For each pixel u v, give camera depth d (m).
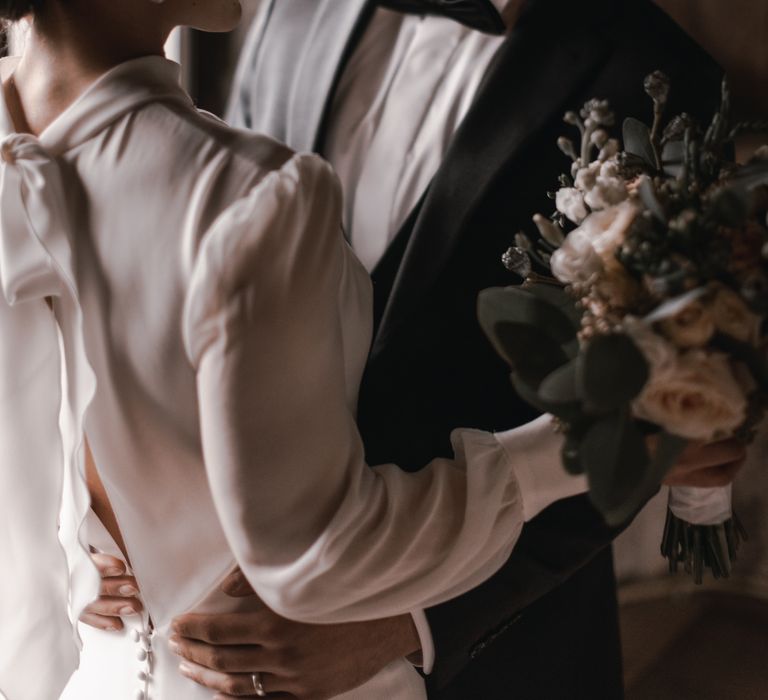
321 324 1.15
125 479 1.25
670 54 1.91
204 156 1.17
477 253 1.86
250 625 1.42
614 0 1.95
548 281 1.33
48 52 1.24
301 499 1.14
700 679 3.33
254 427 1.11
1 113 1.25
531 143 1.86
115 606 1.45
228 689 1.45
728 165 1.23
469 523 1.24
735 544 1.88
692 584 3.69
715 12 4.21
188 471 1.22
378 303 2.00
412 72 2.21
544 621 2.01
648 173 1.30
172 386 1.17
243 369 1.10
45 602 1.31
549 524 1.77
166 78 1.24
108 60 1.22
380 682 1.61
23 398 1.24
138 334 1.17
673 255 1.08
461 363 1.87
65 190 1.20
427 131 2.17
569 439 1.08
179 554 1.30
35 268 1.19
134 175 1.18
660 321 1.04
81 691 1.51
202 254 1.12
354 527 1.17
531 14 1.94
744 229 1.11
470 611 1.72
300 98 2.23
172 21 1.25
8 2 1.19
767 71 4.17
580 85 1.88
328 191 1.16
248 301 1.10
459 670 1.79
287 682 1.47
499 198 1.86
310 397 1.14
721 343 1.06
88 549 1.41
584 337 1.11
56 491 1.26
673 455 1.07
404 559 1.20
